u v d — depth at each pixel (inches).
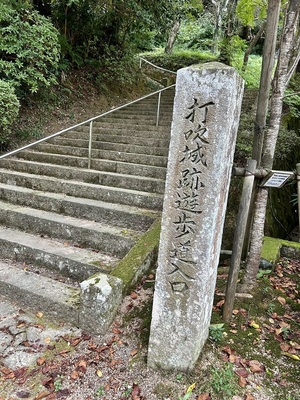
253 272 100.3
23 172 180.7
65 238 126.3
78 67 324.2
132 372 71.6
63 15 291.1
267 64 93.2
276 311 92.9
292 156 203.2
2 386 67.6
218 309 90.7
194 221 64.3
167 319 68.7
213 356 73.5
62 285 98.6
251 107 226.7
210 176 62.0
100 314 81.3
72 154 197.5
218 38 467.8
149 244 108.0
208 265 64.5
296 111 211.0
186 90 62.1
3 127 181.8
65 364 73.7
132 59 394.9
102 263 105.8
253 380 69.0
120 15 322.7
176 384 67.9
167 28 344.2
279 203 190.5
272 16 90.4
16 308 94.5
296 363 74.0
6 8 193.5
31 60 205.2
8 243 120.0
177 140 64.2
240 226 83.0
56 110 266.1
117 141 210.7
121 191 142.3
